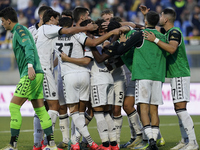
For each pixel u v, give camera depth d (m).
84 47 16.61
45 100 18.12
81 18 17.77
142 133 18.00
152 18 16.41
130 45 15.99
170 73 16.92
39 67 15.71
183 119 16.47
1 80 39.44
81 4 54.47
